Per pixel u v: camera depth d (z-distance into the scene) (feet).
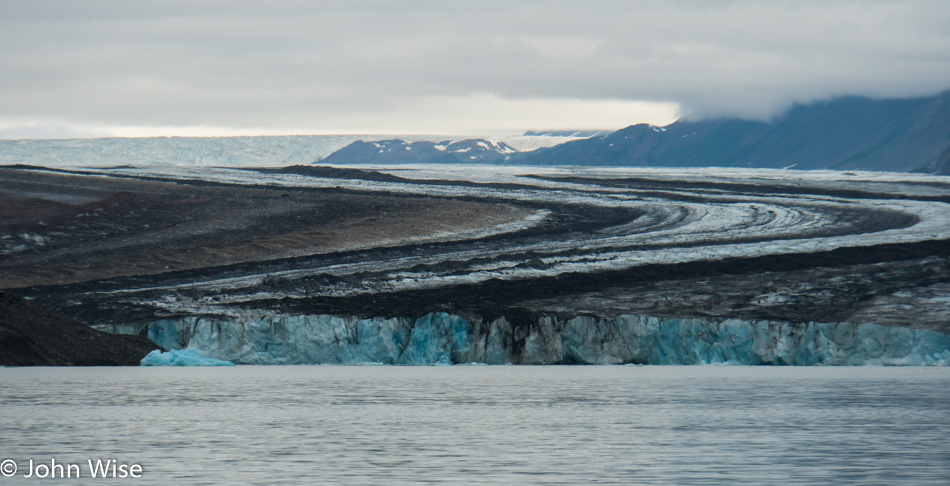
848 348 454.81
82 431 200.03
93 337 420.36
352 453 174.81
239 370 398.62
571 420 224.53
